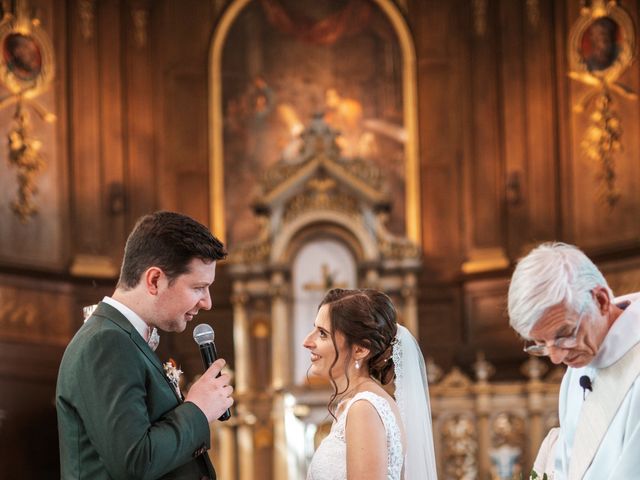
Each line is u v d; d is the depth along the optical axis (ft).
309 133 43.50
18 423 40.55
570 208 45.42
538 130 46.62
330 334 13.64
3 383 40.37
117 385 11.50
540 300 10.75
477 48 48.47
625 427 11.32
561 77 46.39
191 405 11.93
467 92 48.34
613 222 43.91
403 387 13.97
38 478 40.91
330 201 42.75
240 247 42.34
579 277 10.84
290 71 48.57
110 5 47.42
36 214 43.57
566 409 12.51
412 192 48.01
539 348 11.44
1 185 42.65
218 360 12.59
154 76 47.83
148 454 11.29
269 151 48.03
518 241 46.39
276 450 40.29
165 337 45.52
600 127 44.73
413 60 48.75
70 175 45.14
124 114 47.01
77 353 11.76
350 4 49.06
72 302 43.96
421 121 48.57
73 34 46.14
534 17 47.32
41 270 42.75
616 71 44.70
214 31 48.37
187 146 47.75
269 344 41.86
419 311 47.03
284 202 42.75
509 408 39.81
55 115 44.96
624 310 11.54
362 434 12.69
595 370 11.70
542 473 13.14
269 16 48.73
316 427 39.91
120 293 12.30
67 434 11.78
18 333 41.65
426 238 47.85
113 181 46.21
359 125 48.44
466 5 48.83
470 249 47.29
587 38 45.68
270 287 41.96
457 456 39.58
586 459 11.58
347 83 48.62
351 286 42.50
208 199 47.55
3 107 43.24
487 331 45.98
